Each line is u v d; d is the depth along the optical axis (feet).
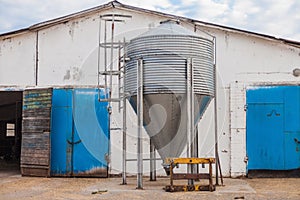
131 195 27.48
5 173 42.63
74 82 41.70
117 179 37.06
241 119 38.55
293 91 37.99
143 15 41.83
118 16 37.78
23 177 38.75
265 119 38.27
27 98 40.32
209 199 25.94
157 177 38.22
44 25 42.09
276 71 39.70
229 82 39.63
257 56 39.96
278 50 39.86
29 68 42.37
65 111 39.40
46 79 42.04
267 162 37.99
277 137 38.01
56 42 42.24
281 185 32.73
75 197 26.99
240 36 40.27
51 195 27.89
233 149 38.37
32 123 39.63
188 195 27.35
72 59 41.96
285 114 38.01
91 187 31.50
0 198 26.89
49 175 38.37
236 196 27.07
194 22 40.47
